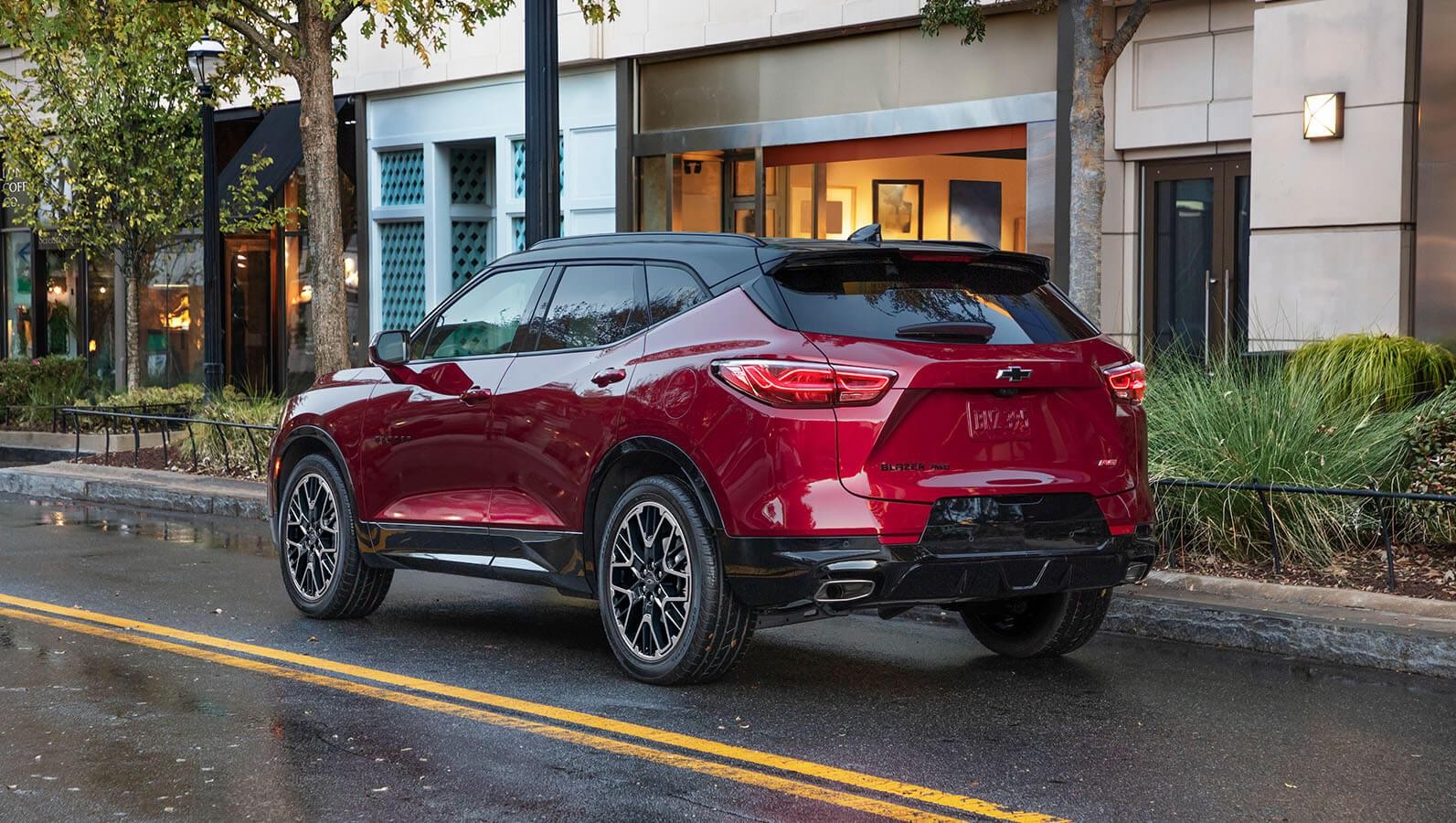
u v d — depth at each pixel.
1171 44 13.86
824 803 5.02
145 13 14.93
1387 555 8.05
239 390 23.97
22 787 5.18
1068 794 5.12
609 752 5.64
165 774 5.35
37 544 11.45
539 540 7.14
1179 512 8.96
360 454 8.05
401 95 21.19
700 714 6.20
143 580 9.72
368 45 21.33
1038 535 6.26
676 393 6.44
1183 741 5.82
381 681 6.80
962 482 6.13
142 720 6.09
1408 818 4.88
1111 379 6.51
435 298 20.81
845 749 5.68
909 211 15.89
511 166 19.80
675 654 6.52
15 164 19.61
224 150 23.91
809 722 6.08
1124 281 14.39
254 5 14.45
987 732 5.95
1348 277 12.34
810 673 7.00
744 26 16.81
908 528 6.02
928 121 15.44
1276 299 12.81
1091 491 6.39
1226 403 9.20
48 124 19.66
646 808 4.96
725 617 6.38
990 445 6.20
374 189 21.72
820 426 6.03
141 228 19.67
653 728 5.98
